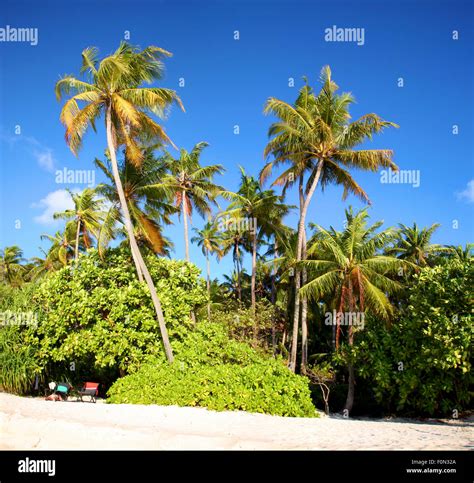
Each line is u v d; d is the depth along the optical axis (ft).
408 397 70.23
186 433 31.04
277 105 82.43
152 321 71.15
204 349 69.21
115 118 73.05
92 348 67.97
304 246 90.43
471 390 69.82
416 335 68.03
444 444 29.43
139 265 74.02
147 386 59.21
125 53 71.36
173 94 71.46
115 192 76.13
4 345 72.18
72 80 69.41
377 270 85.35
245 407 51.57
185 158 110.42
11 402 50.24
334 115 83.66
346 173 83.41
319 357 99.45
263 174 89.76
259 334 102.01
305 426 40.88
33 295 76.23
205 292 82.23
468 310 63.05
